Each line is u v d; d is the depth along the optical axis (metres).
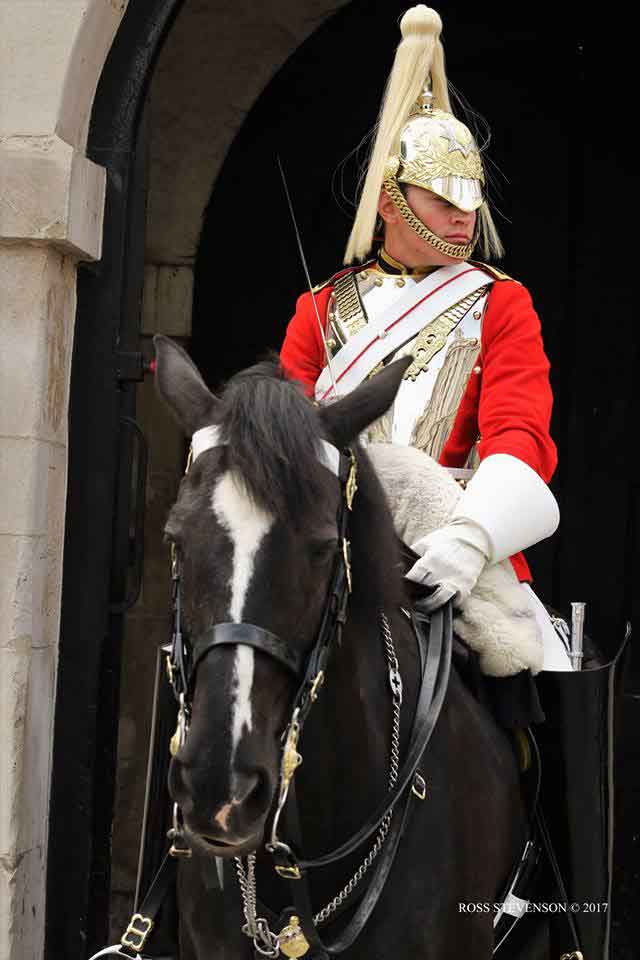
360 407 3.57
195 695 3.19
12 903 5.27
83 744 5.71
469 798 4.14
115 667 5.84
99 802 5.79
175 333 9.64
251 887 3.67
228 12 9.44
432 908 3.88
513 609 4.52
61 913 5.66
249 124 9.91
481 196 4.99
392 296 5.03
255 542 3.21
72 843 5.69
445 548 4.34
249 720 3.12
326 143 9.95
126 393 5.87
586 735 4.56
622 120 9.81
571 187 9.88
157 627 9.50
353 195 9.95
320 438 3.41
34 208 5.36
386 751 3.90
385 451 4.57
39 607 5.47
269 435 3.27
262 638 3.17
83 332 5.79
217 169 9.57
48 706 5.61
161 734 4.44
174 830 3.51
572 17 9.80
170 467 9.49
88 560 5.77
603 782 4.61
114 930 9.05
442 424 4.88
